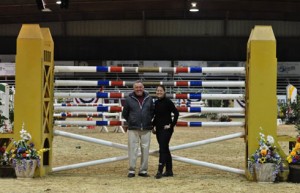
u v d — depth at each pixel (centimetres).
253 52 782
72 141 1445
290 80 3631
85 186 712
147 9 3297
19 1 3195
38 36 799
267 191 680
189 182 754
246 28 3606
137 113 793
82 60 3709
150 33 3641
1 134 804
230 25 3609
